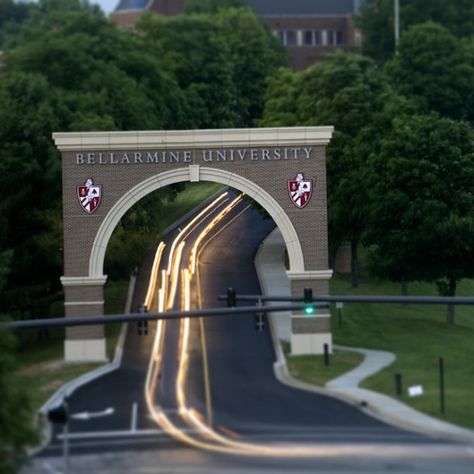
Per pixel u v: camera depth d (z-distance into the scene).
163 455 181.75
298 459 176.75
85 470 175.25
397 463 173.25
